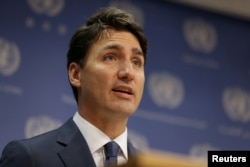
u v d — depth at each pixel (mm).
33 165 5602
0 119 12227
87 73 6246
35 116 12578
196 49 15211
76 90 6590
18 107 12461
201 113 14750
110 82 6055
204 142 14562
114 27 6402
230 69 15547
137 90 6125
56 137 6016
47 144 5867
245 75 15727
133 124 13727
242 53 15875
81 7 13867
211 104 14969
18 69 12688
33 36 13070
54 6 13531
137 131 13727
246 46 16000
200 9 15594
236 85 15500
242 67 15750
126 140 6199
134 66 6281
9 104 12391
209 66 15258
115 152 5973
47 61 13039
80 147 5910
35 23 13188
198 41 15320
